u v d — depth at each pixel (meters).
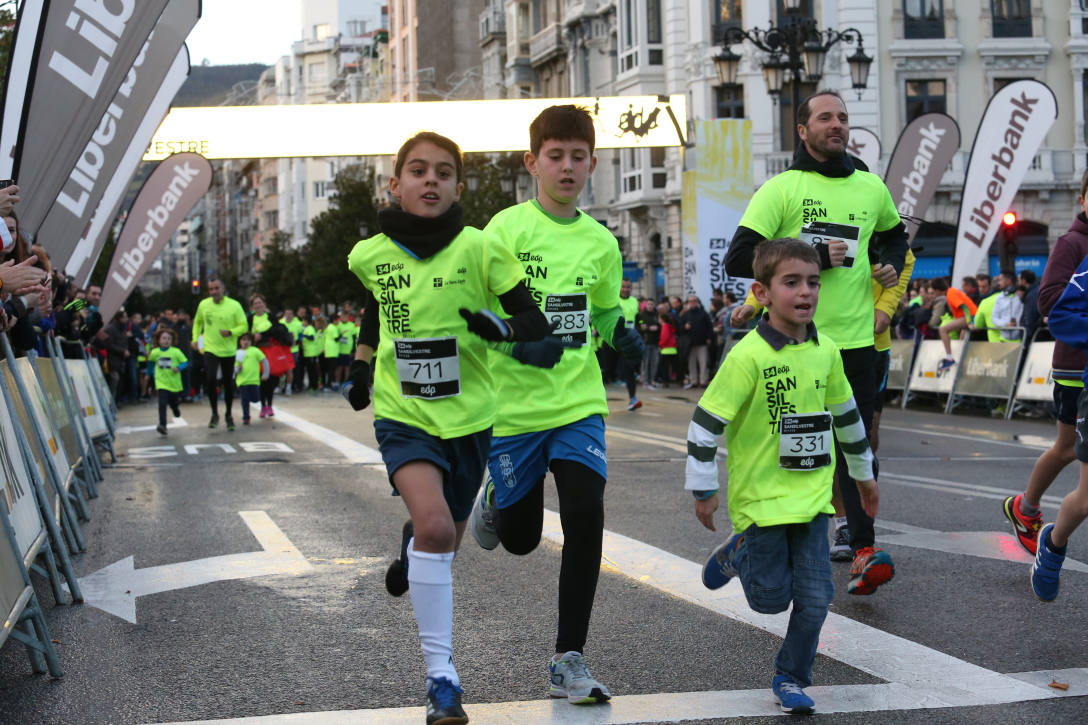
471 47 78.19
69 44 9.21
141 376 28.88
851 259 5.95
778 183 5.94
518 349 4.03
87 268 13.04
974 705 4.07
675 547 6.89
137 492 9.83
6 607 4.21
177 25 10.25
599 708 4.08
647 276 43.69
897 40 38.78
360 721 3.98
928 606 5.49
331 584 6.12
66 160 9.16
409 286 4.10
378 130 25.81
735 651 4.78
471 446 4.17
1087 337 4.98
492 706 4.13
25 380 7.20
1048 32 39.19
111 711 4.14
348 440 14.55
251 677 4.52
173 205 17.83
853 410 4.39
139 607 5.71
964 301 17.56
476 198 47.41
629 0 42.50
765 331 4.29
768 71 21.11
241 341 17.83
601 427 4.54
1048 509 8.16
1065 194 38.97
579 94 49.56
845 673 4.47
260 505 8.89
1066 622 5.17
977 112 39.09
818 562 4.15
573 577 4.27
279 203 120.75
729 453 4.36
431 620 3.91
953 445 12.77
